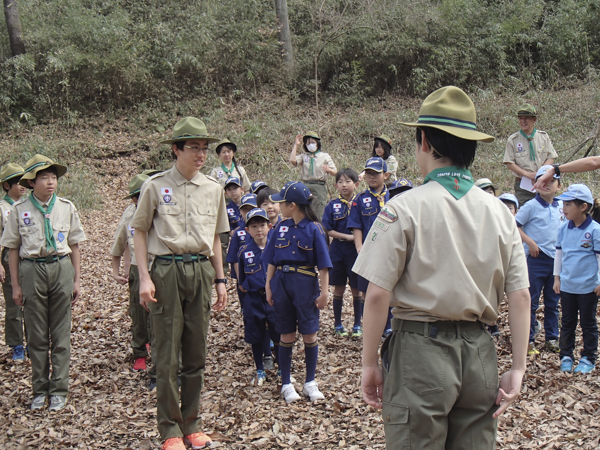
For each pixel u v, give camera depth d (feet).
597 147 33.14
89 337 20.89
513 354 7.12
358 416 13.74
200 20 58.65
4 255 19.21
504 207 7.44
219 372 17.21
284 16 57.47
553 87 51.31
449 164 7.36
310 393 14.88
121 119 53.78
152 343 16.11
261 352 16.39
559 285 15.98
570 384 14.71
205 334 12.20
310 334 14.90
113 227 36.73
